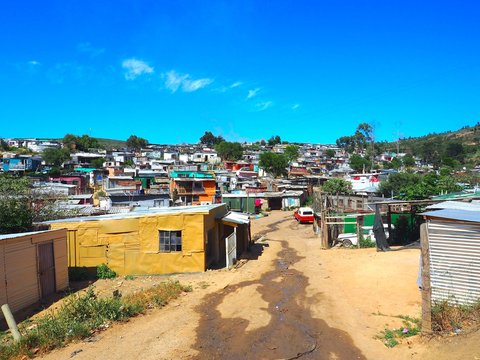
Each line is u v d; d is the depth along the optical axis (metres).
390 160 118.31
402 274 14.72
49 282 14.40
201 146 164.88
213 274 17.05
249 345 8.99
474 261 8.92
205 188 51.97
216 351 8.67
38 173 64.69
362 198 36.66
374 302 11.90
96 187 63.00
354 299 12.40
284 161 85.62
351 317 10.75
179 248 17.59
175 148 152.50
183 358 8.33
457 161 95.31
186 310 11.78
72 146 114.94
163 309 11.98
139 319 11.00
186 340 9.32
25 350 8.68
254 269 18.02
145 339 9.42
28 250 13.29
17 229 18.72
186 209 20.20
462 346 7.25
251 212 51.44
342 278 15.34
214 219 19.89
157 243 17.61
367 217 25.58
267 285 14.80
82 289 15.31
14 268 12.59
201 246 17.44
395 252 19.50
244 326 10.27
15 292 12.58
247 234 24.27
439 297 9.27
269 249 24.69
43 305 13.16
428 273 8.45
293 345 8.94
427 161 112.44
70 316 10.62
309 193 63.72
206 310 11.77
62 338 9.39
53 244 14.70
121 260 17.72
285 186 61.84
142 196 42.59
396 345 8.54
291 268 18.12
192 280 16.00
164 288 14.06
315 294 13.31
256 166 92.56
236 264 19.16
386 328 9.71
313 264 18.95
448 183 30.91
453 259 9.15
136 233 17.72
